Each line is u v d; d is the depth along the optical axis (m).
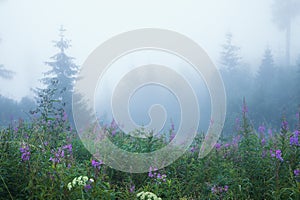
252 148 5.38
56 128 5.88
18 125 6.20
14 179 4.05
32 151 4.26
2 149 4.22
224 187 4.68
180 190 4.56
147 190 4.37
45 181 3.86
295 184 4.26
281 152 4.74
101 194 3.79
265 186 4.62
